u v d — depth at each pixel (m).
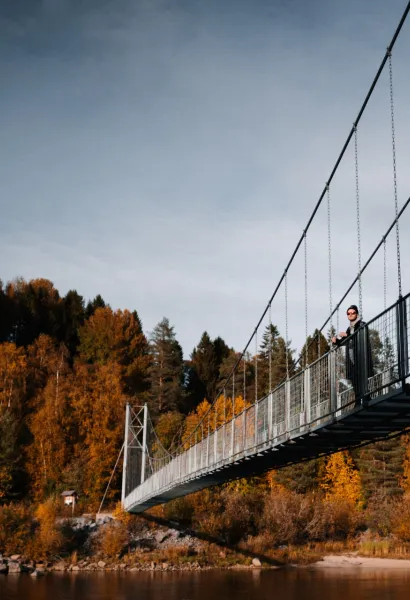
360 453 66.44
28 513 50.69
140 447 56.69
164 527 54.41
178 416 70.50
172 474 32.81
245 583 41.19
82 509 57.75
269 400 19.53
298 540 58.84
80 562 47.84
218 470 24.80
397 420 14.65
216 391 83.56
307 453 19.61
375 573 47.31
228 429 23.59
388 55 14.92
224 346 93.81
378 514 61.78
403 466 64.25
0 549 47.75
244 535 56.25
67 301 92.25
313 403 16.05
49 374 74.19
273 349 71.56
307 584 41.09
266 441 19.28
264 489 64.31
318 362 15.91
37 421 63.91
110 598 34.38
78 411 66.00
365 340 13.20
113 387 70.94
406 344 11.45
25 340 84.12
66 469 61.53
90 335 83.12
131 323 85.38
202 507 56.00
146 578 42.72
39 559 47.66
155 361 82.69
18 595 34.97
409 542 59.06
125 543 50.84
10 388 67.38
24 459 61.81
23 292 88.56
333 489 65.25
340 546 58.72
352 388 13.79
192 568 48.16
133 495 47.97
